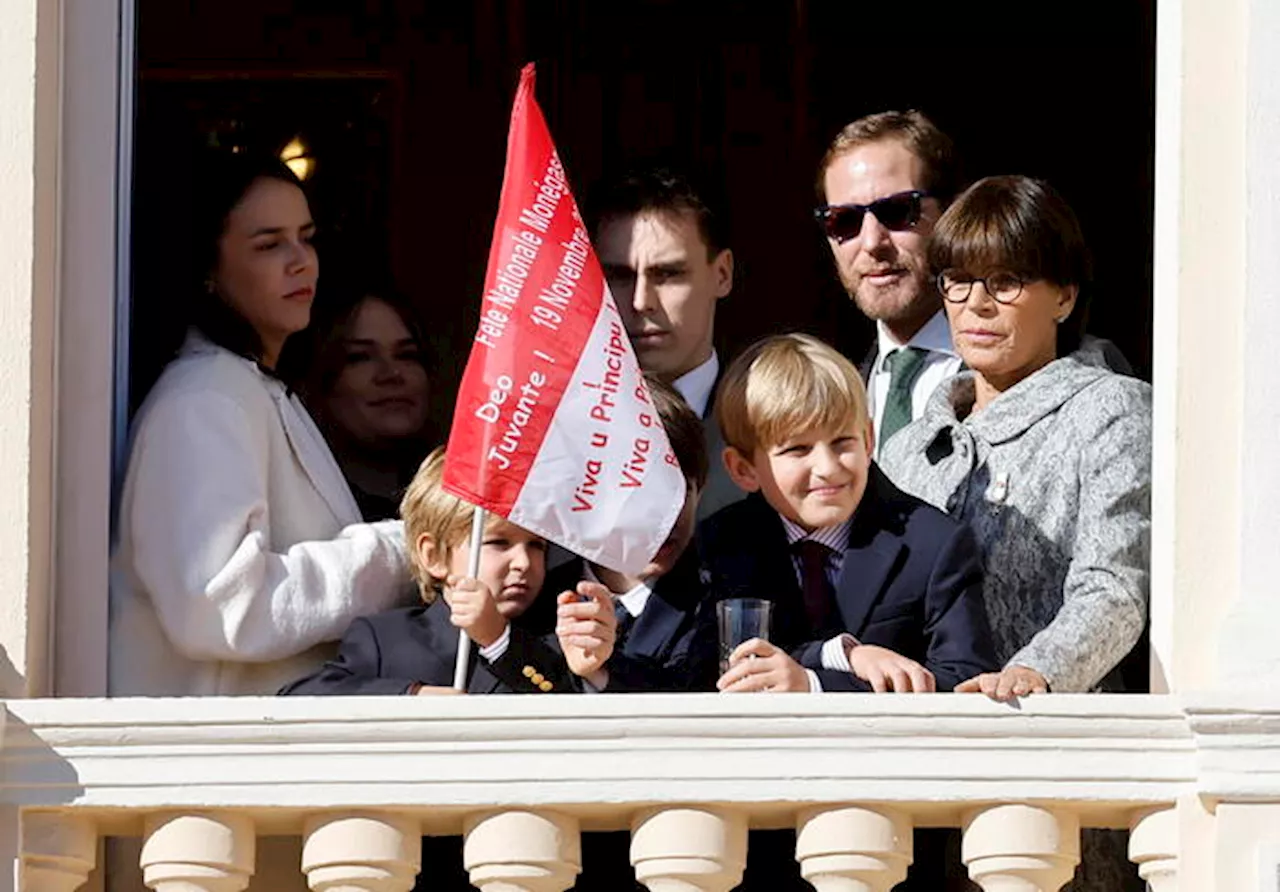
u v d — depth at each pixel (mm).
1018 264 18500
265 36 24938
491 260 17406
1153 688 16828
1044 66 24828
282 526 18266
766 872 17906
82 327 17469
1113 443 17953
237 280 18812
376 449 20203
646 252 20047
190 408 17828
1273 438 16688
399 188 24844
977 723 16219
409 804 16219
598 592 17062
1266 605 16531
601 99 25219
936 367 19984
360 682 17453
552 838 16219
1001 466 18297
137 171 18609
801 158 24953
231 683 17750
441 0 25406
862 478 17656
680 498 17297
